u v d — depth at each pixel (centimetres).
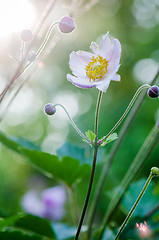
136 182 92
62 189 116
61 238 82
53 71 262
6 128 271
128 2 278
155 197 90
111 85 237
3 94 71
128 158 158
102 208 118
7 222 77
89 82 73
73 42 249
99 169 129
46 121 284
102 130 192
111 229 85
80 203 140
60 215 115
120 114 192
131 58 261
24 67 72
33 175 201
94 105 224
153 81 80
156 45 252
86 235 85
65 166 84
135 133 169
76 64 74
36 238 80
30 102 285
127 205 88
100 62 73
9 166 219
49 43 76
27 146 89
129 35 272
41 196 122
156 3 277
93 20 258
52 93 278
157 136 83
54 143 273
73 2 79
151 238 84
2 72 81
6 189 178
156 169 69
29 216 79
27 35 70
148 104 178
